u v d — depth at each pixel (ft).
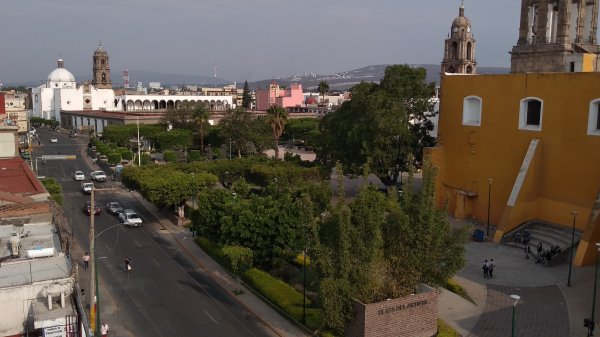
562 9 169.17
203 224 138.72
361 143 191.52
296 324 101.71
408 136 189.47
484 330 98.63
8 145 157.07
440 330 95.55
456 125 185.98
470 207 181.98
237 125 303.27
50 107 585.22
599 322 100.12
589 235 131.03
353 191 228.43
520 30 183.32
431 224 93.20
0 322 65.51
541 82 156.66
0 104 259.19
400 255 94.43
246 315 108.06
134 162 290.35
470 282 123.75
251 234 119.55
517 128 164.76
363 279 88.43
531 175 156.97
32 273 71.56
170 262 141.69
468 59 287.28
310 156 343.05
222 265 138.51
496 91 170.60
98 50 574.97
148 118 398.01
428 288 94.73
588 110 144.05
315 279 93.50
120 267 136.87
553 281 122.93
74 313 65.77
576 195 148.46
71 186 245.24
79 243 157.17
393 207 99.81
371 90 201.16
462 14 286.46
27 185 123.65
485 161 175.94
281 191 153.07
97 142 346.95
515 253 145.07
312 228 90.27
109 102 570.05
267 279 119.03
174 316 107.24
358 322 87.10
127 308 110.83
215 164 213.46
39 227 95.76
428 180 96.99
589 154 144.46
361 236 90.84
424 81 202.49
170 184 168.45
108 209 197.77
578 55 165.17
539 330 98.02
